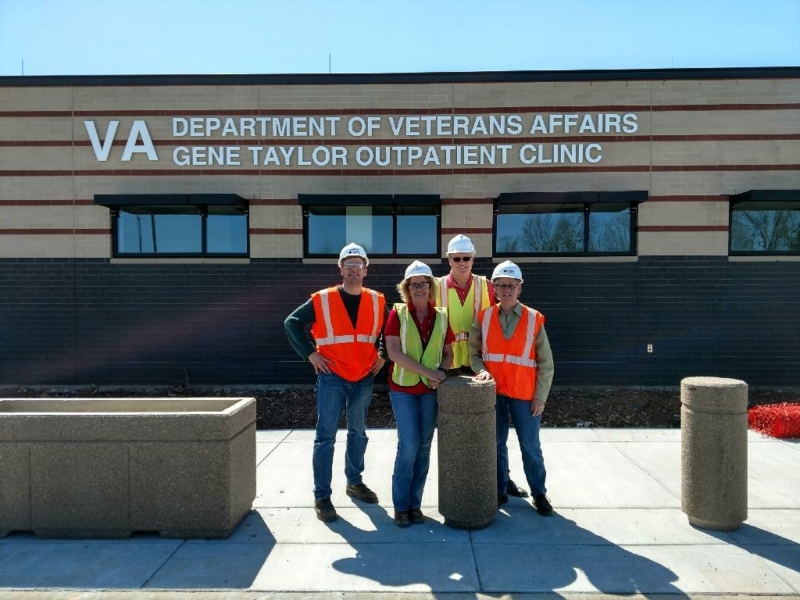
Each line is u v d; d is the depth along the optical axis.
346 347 4.63
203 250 9.77
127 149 9.64
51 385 9.74
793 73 9.35
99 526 4.28
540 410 4.66
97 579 3.68
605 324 9.55
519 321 4.68
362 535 4.31
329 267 9.67
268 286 9.68
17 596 3.49
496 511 4.50
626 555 3.96
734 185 9.44
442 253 9.60
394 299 9.66
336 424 4.65
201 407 4.87
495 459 4.46
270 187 9.66
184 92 9.64
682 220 9.48
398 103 9.60
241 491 4.54
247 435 4.68
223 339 9.72
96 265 9.71
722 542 4.14
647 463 5.98
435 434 7.50
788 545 4.09
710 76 9.41
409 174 9.62
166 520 4.27
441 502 4.46
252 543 4.18
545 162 9.53
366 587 3.57
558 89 9.52
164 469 4.27
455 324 4.97
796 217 9.55
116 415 4.29
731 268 9.46
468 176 9.59
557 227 9.66
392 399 4.56
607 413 8.03
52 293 9.74
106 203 9.45
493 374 4.71
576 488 5.27
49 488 4.28
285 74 9.59
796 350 9.45
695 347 9.51
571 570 3.76
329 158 9.64
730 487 4.28
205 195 9.32
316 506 4.61
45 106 9.65
